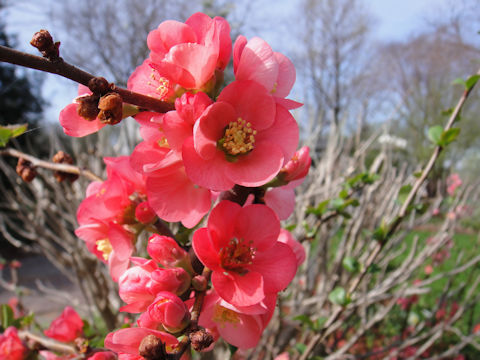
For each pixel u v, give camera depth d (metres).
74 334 0.22
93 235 0.19
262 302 0.14
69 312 0.22
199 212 0.15
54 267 1.41
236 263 0.15
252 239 0.15
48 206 0.58
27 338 0.23
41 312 0.90
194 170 0.13
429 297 0.83
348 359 0.47
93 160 0.58
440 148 0.26
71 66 0.12
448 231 0.53
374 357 0.62
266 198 0.19
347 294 0.27
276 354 0.47
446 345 0.66
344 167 0.62
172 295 0.13
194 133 0.13
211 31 0.14
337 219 0.59
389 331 0.71
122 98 0.13
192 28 0.15
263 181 0.14
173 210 0.15
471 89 0.25
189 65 0.14
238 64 0.15
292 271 0.15
